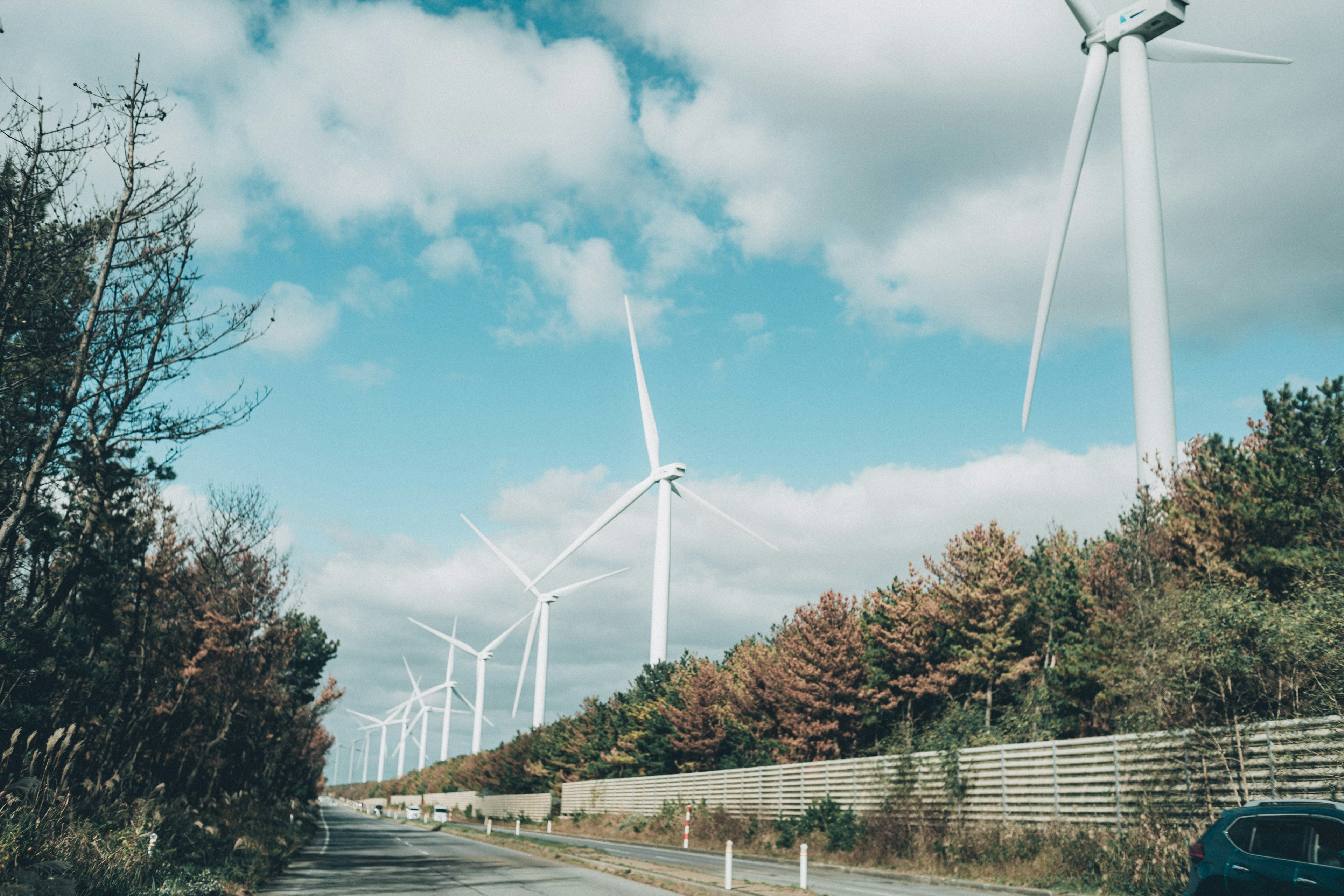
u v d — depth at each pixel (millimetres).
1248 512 24266
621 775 76562
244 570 32656
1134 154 36250
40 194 15195
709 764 60500
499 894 18438
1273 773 18391
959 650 41844
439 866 27078
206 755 30000
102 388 17219
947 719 40625
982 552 42250
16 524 15961
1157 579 25766
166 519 24422
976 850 25969
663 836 53688
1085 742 24344
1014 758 27422
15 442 16406
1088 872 21062
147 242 17156
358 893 18562
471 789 133625
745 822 44906
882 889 21906
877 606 48250
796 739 48094
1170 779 21094
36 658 17672
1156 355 33688
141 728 23938
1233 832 10734
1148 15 37125
